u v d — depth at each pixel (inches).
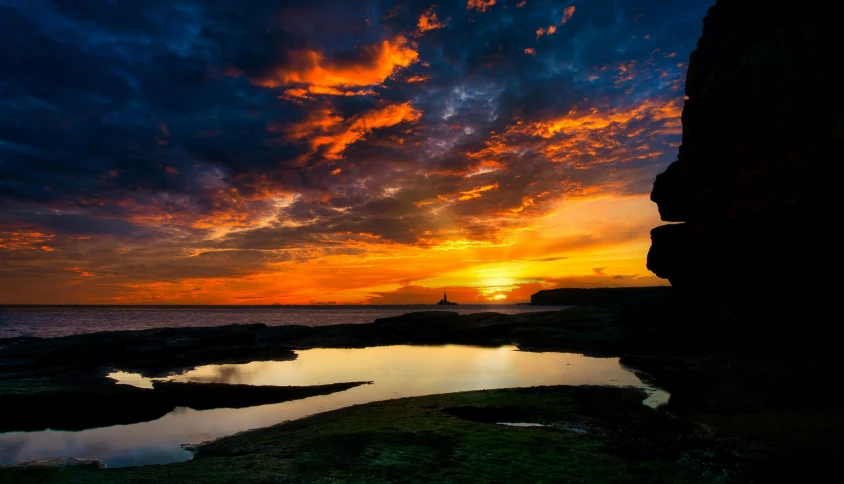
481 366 1173.1
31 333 2726.4
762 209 1030.4
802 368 821.2
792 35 967.0
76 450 548.1
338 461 410.9
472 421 578.2
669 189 1382.9
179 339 1611.7
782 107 962.7
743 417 564.1
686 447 461.1
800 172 936.9
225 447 513.3
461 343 1872.5
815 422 520.7
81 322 4141.2
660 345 1253.7
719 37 1183.6
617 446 464.1
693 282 1321.4
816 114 914.1
